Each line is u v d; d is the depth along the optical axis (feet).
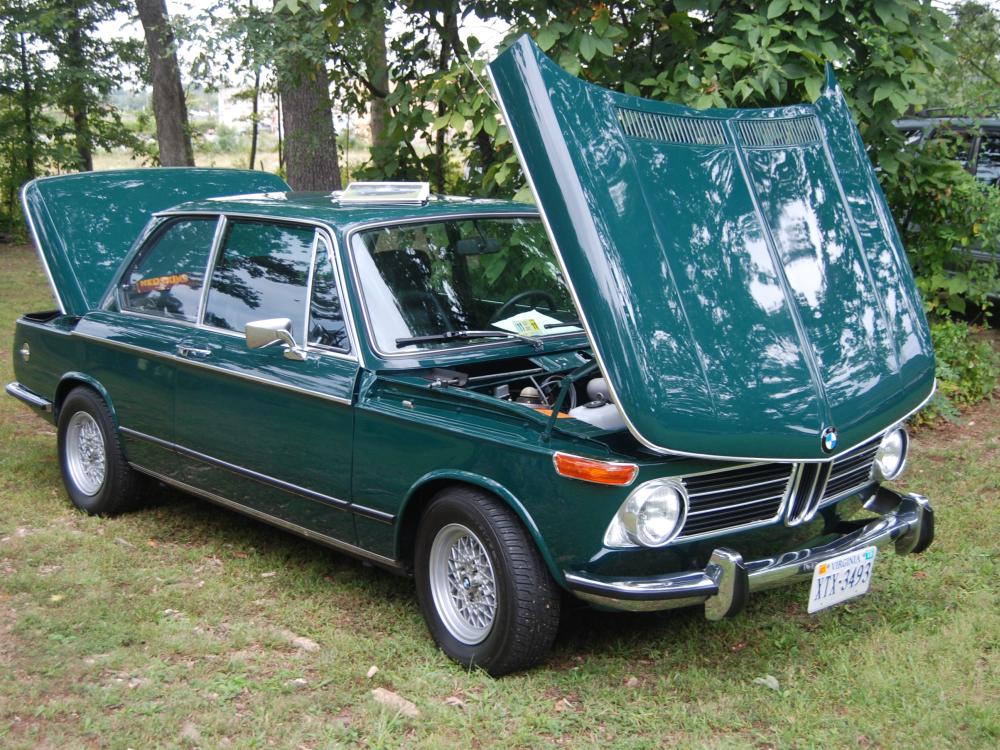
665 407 11.35
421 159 26.94
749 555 12.77
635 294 11.71
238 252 16.42
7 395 27.61
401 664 13.23
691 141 13.25
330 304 14.52
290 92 34.06
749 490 12.41
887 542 13.38
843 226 14.12
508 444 12.15
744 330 12.33
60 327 19.79
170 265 17.80
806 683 12.72
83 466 19.36
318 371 14.33
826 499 13.35
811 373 12.47
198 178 22.81
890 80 22.48
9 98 72.28
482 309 15.42
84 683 12.64
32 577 15.65
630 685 12.75
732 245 12.82
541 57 12.25
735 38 22.07
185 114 70.44
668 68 23.61
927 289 26.40
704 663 13.32
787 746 11.34
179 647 13.51
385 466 13.57
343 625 14.39
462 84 22.91
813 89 21.48
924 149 26.08
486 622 12.89
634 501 11.49
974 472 20.95
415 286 14.79
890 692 12.41
